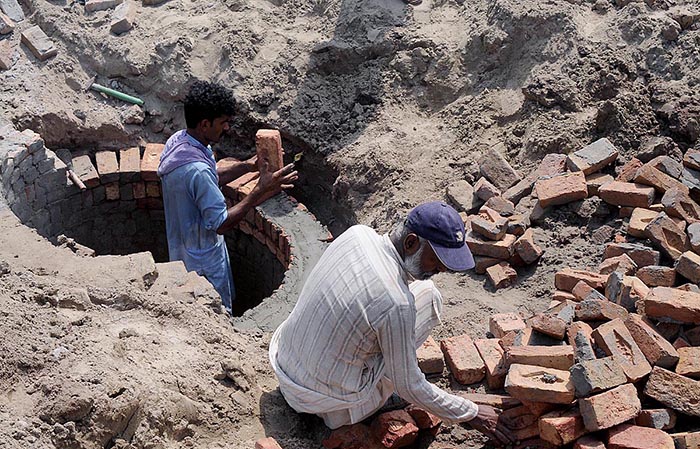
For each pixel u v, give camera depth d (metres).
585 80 6.19
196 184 5.36
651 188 5.12
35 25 7.29
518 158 6.09
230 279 5.93
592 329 4.14
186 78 7.09
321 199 6.96
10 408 3.59
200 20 7.34
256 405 4.10
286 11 7.40
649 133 5.79
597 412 3.55
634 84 6.11
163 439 3.77
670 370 3.87
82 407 3.55
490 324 4.63
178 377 4.01
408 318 3.46
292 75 6.99
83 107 6.99
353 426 3.88
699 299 4.01
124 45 7.18
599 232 5.17
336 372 3.66
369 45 6.96
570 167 5.57
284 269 6.29
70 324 4.15
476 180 6.01
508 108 6.40
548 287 4.98
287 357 3.84
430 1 7.19
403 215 5.95
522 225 5.25
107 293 4.49
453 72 6.74
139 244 7.17
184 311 4.54
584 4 6.68
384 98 6.81
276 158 5.76
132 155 6.87
